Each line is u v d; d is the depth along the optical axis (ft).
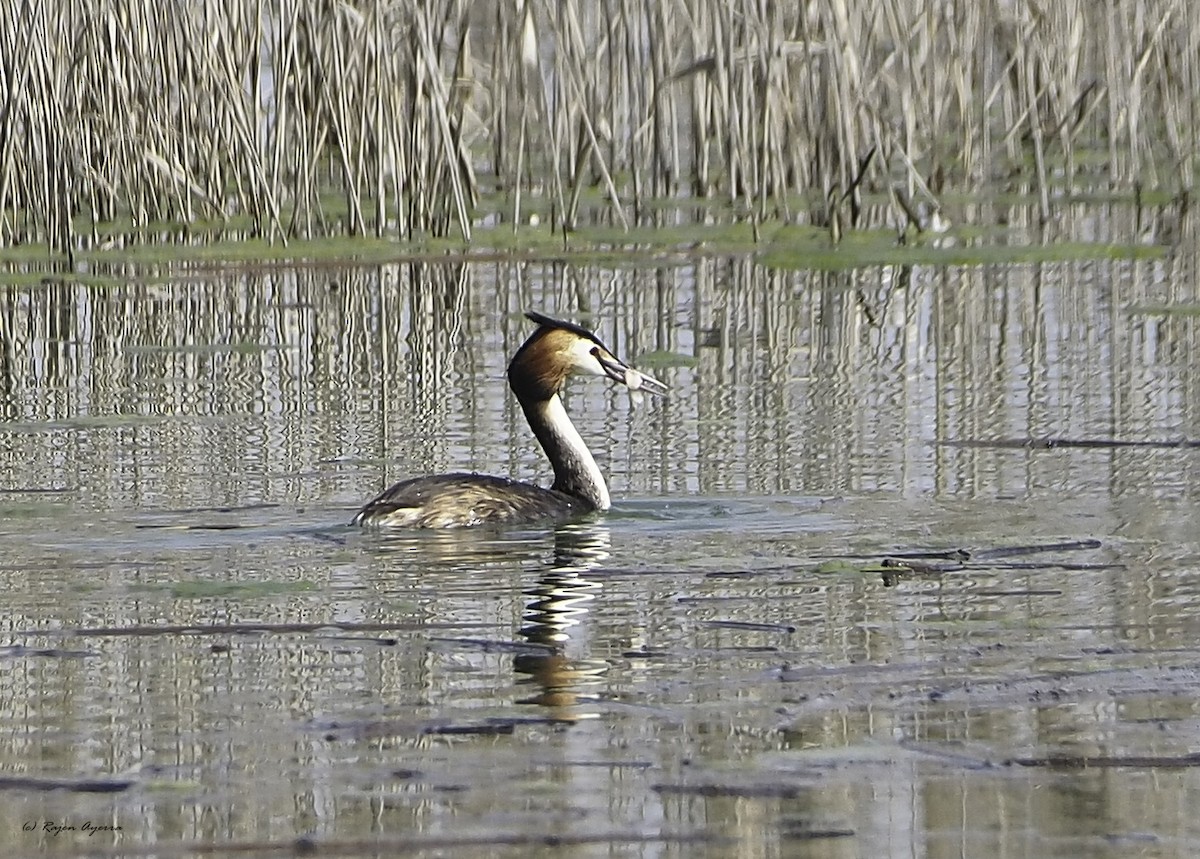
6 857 21.58
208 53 89.04
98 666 28.96
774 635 30.63
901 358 62.44
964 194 99.96
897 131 100.58
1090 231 92.99
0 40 84.17
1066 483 43.32
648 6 91.86
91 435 50.31
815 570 35.09
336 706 26.96
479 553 36.83
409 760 24.67
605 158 102.42
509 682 28.07
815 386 57.57
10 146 85.51
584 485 41.14
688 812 22.81
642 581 34.37
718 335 67.82
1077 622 31.27
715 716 26.40
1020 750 25.00
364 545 37.45
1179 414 51.67
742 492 42.86
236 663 29.14
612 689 27.68
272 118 94.22
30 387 58.95
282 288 80.38
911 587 33.78
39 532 38.70
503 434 50.52
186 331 70.18
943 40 101.19
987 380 57.98
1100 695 27.25
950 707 26.76
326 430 51.13
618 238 89.35
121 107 88.84
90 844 21.94
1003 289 77.20
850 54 88.63
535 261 85.10
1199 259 84.07
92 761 24.73
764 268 83.82
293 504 41.57
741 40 93.76
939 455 46.91
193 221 92.12
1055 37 101.50
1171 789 23.52
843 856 21.53
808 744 25.26
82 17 87.40
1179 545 37.01
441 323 71.00
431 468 45.96
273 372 61.26
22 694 27.55
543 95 88.63
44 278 80.84
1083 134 123.54
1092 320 69.05
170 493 42.75
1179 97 108.37
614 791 23.54
